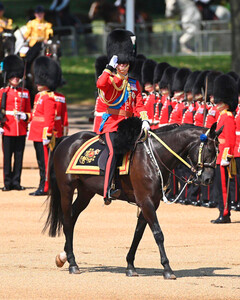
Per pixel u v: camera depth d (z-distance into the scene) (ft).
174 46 363.56
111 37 100.07
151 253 107.14
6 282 88.74
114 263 100.32
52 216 99.35
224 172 126.93
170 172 91.61
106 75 91.81
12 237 116.98
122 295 82.89
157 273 94.32
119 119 93.76
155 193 90.17
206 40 362.94
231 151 125.08
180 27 375.86
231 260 102.47
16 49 206.08
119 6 399.03
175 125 92.63
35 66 148.46
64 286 86.84
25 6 488.02
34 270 95.96
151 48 362.94
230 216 134.82
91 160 94.17
